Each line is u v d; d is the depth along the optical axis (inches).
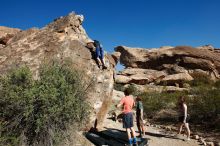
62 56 391.9
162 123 571.5
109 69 438.0
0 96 283.4
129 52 1508.4
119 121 549.6
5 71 346.6
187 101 697.6
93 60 421.7
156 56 1444.4
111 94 434.3
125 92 343.6
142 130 424.2
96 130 394.9
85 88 385.7
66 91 303.7
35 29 477.4
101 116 412.5
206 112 578.6
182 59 1378.0
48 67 328.2
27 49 410.3
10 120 277.0
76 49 414.6
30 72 307.3
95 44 422.3
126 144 344.2
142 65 1476.4
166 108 707.4
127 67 1513.3
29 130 278.4
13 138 262.5
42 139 276.1
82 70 387.2
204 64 1339.8
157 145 377.4
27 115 269.4
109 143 349.7
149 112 679.1
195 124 540.4
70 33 447.2
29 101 273.1
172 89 1042.7
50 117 283.3
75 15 474.9
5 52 408.2
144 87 1119.6
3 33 669.3
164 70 1397.6
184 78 1194.0
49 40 424.5
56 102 291.4
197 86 1096.2
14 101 275.7
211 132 475.2
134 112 650.8
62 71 333.4
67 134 294.8
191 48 1428.4
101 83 412.5
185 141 408.5
